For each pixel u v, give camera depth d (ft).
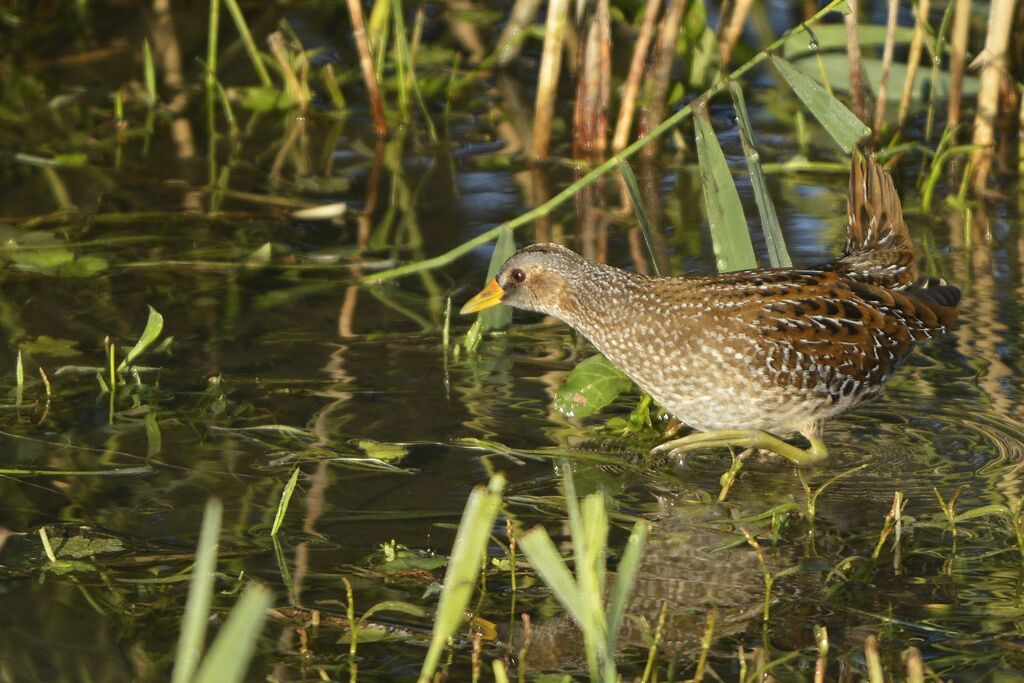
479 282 39.22
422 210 44.24
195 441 29.89
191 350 34.55
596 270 31.45
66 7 57.47
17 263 39.37
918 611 23.50
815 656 22.24
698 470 29.32
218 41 57.62
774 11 57.31
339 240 41.81
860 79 46.44
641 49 47.06
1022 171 46.98
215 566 24.81
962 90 48.06
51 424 30.63
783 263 33.37
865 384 30.22
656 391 30.91
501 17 59.57
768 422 30.14
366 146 50.29
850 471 29.14
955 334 35.14
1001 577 24.57
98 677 21.49
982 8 51.78
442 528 26.32
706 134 33.76
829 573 24.80
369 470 28.68
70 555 25.08
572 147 49.93
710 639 21.22
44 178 46.57
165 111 52.29
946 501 27.53
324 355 34.47
